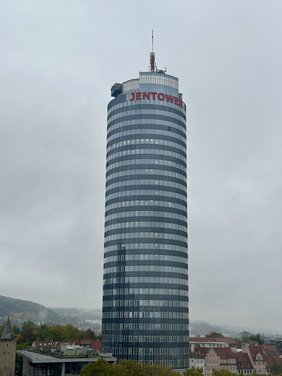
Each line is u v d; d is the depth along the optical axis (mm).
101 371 135625
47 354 192625
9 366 189750
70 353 184500
